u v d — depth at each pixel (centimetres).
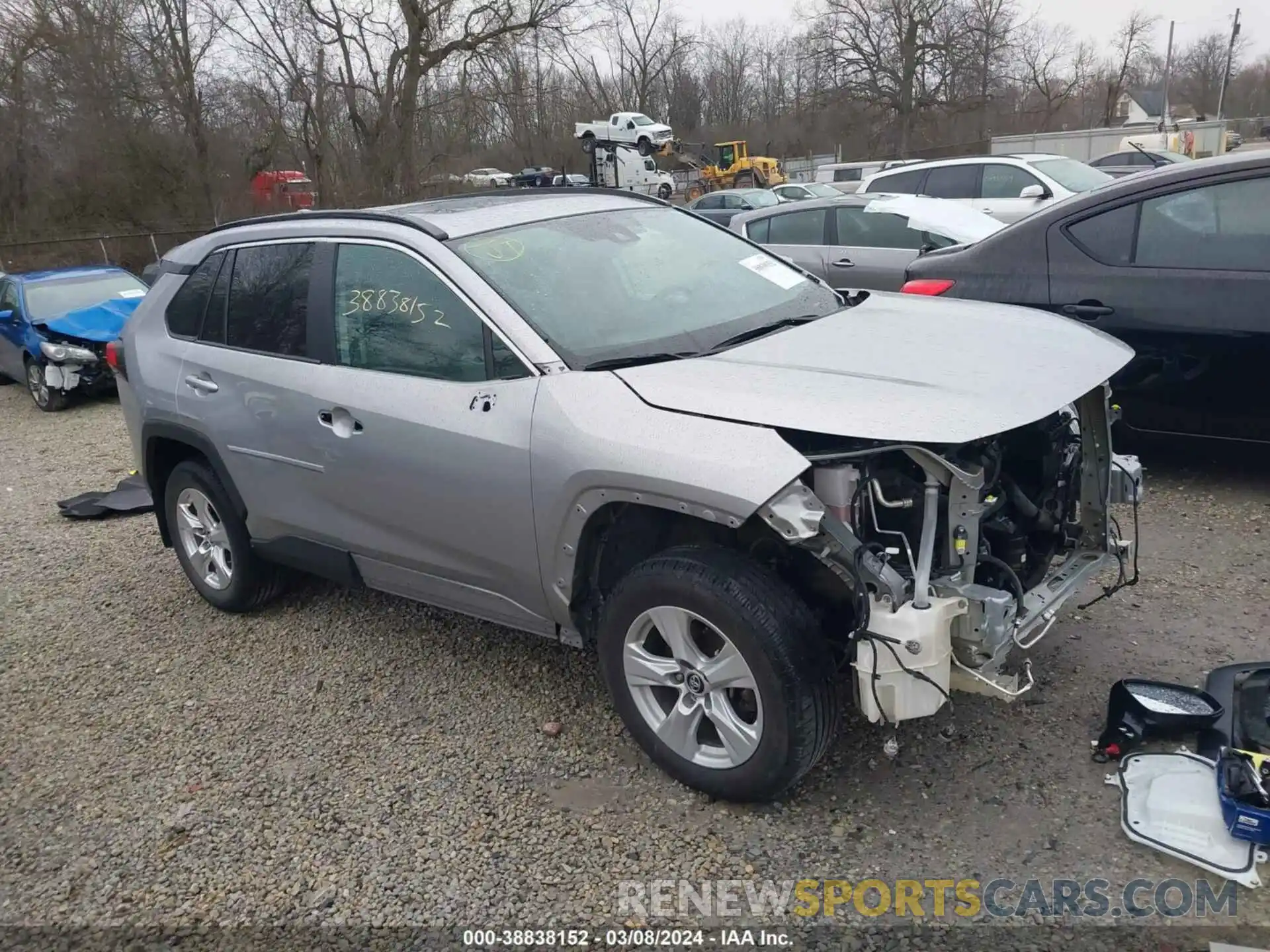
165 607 509
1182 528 474
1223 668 323
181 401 450
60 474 828
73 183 2925
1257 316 465
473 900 280
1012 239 545
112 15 2866
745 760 289
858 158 5438
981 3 5169
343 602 491
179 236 2922
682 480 274
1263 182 475
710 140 5691
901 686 265
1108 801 292
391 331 367
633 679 312
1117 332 505
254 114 2995
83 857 315
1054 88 6156
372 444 365
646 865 286
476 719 372
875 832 290
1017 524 322
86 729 395
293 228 418
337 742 366
